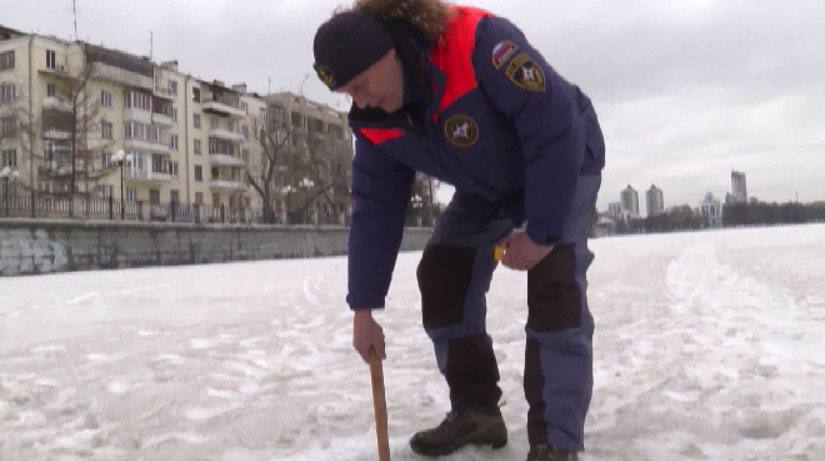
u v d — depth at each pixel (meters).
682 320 5.98
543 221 2.05
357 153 2.44
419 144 2.19
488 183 2.27
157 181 55.62
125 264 28.59
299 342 5.68
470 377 2.54
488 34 1.97
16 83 46.94
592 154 2.29
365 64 1.91
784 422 2.72
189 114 60.38
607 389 3.45
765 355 4.20
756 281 9.41
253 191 67.88
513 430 2.82
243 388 3.92
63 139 40.25
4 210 28.55
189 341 5.88
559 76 2.05
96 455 2.70
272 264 27.00
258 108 69.25
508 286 10.02
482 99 2.01
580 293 2.21
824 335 4.84
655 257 17.59
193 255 32.62
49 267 25.05
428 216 49.56
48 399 3.75
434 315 2.55
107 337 6.25
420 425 2.96
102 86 51.12
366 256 2.41
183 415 3.30
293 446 2.72
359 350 2.39
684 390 3.41
